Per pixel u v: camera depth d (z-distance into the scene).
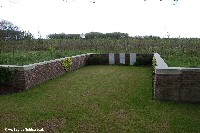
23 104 7.82
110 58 20.48
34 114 6.88
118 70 16.50
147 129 5.84
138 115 6.81
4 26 24.19
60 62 14.04
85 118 6.57
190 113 7.01
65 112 7.06
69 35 37.72
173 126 6.03
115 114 6.90
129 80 12.30
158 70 8.29
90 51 25.23
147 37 33.81
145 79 12.64
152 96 8.87
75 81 11.97
